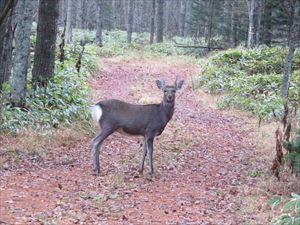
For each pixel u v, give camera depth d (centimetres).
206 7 3456
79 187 784
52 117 1149
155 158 1007
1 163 856
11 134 1028
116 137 1152
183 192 800
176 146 1110
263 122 1384
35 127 1084
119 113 866
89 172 877
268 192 802
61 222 627
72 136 1076
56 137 1050
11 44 1194
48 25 1292
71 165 909
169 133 1220
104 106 870
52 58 1317
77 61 1956
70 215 653
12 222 612
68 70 1692
